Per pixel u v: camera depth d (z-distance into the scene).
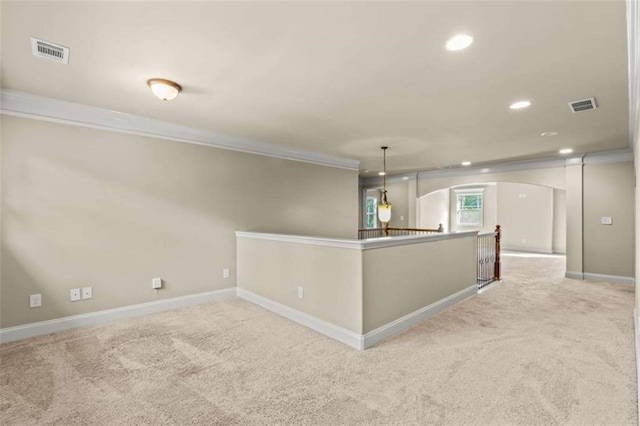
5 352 2.65
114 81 2.54
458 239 4.19
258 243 4.00
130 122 3.47
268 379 2.26
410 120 3.57
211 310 3.79
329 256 3.04
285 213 5.05
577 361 2.47
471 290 4.46
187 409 1.92
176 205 3.87
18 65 2.26
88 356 2.59
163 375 2.30
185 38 1.91
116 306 3.44
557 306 3.95
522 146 4.91
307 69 2.32
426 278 3.57
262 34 1.86
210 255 4.18
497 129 3.95
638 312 2.84
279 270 3.66
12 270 2.87
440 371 2.35
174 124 3.74
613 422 1.77
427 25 1.76
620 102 2.95
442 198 11.38
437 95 2.82
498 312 3.72
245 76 2.44
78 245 3.21
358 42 1.95
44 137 3.00
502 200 10.48
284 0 1.54
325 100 2.96
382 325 2.96
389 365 2.45
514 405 1.93
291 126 3.83
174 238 3.86
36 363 2.47
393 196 8.88
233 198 4.40
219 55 2.11
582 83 2.54
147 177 3.64
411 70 2.33
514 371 2.33
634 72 2.21
